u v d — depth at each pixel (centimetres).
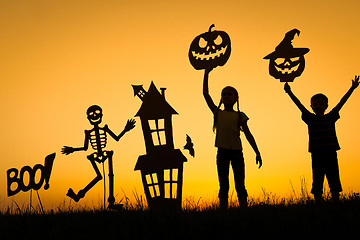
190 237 518
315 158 779
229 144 700
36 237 544
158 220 582
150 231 543
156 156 884
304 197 806
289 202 786
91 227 569
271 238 508
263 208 698
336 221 551
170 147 890
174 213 637
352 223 532
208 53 818
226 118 710
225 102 722
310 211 621
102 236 534
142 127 900
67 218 641
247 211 645
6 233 550
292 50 845
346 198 766
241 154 707
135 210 765
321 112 805
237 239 507
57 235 546
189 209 768
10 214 697
